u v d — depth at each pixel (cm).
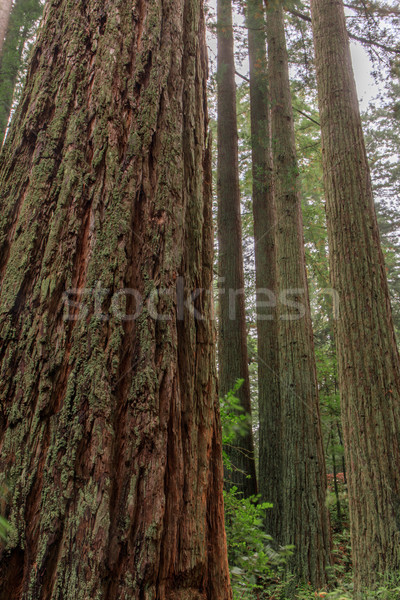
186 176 151
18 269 122
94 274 121
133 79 145
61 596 95
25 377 112
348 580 526
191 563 113
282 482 682
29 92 148
